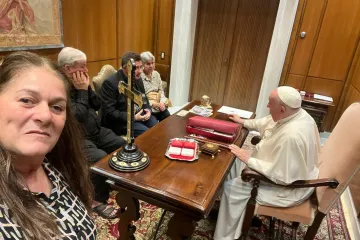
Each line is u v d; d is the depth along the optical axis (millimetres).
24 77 496
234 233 1539
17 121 476
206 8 3756
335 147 1496
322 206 1353
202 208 1007
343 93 3113
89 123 1862
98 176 1751
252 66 3793
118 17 3186
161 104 2619
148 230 1668
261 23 3561
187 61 3898
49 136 517
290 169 1328
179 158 1350
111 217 1728
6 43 1990
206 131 1647
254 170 1406
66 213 614
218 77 4047
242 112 2207
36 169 587
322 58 3096
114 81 2170
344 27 2910
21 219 474
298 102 1380
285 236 1700
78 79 1716
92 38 2877
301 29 3080
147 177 1180
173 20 3713
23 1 2043
